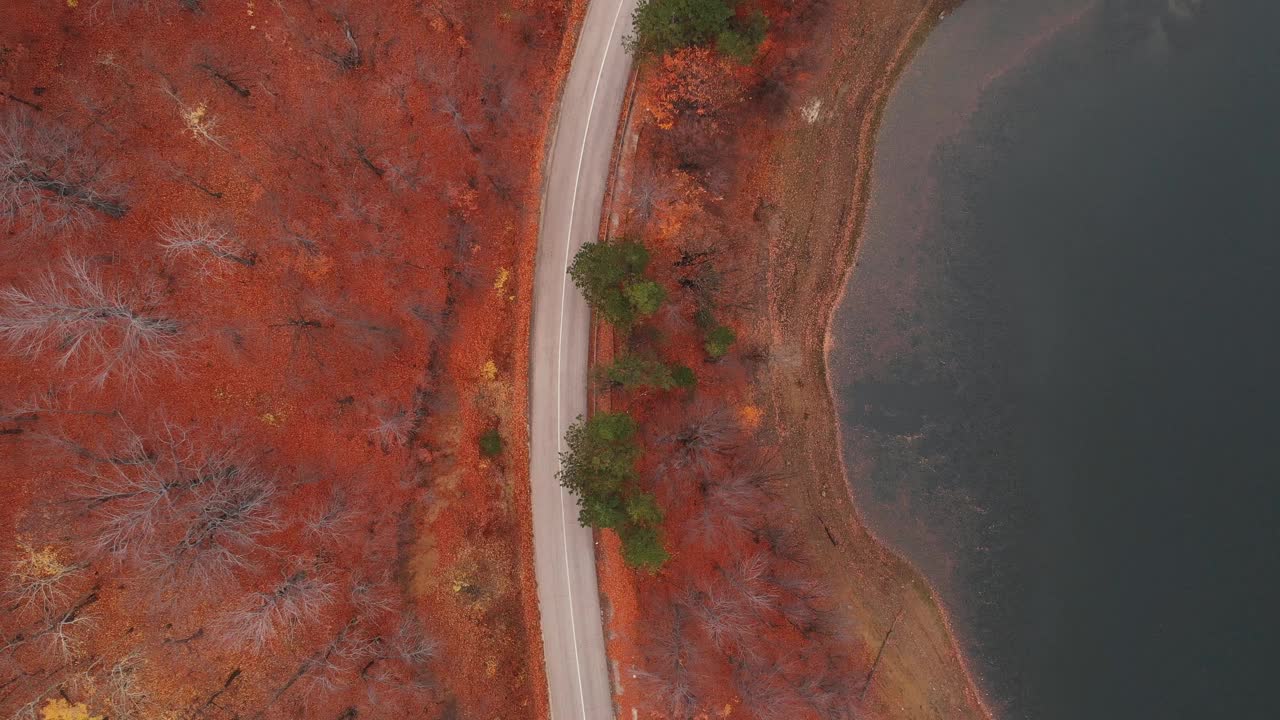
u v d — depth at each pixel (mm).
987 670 52469
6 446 38500
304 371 43031
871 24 52281
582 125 47844
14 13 39125
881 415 53281
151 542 39500
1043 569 52656
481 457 46312
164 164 41094
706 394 50250
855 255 53281
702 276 49844
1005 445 53219
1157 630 51344
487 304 46812
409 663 43438
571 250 47719
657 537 43094
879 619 52375
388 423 43469
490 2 46375
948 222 53375
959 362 53344
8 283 38438
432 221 45375
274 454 42219
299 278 43000
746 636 48688
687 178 49562
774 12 49375
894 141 53406
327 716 41906
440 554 45000
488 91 46438
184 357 41000
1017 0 53156
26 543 38344
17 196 37031
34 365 39000
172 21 41406
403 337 44750
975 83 53281
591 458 41406
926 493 53438
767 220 52062
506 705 45844
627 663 47125
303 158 43156
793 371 52781
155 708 39531
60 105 39469
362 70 44281
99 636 39000
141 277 40406
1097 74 52781
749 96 50094
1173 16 52219
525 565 47062
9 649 37812
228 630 40375
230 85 41969
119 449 39719
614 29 47750
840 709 49875
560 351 47469
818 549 52219
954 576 53219
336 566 42625
